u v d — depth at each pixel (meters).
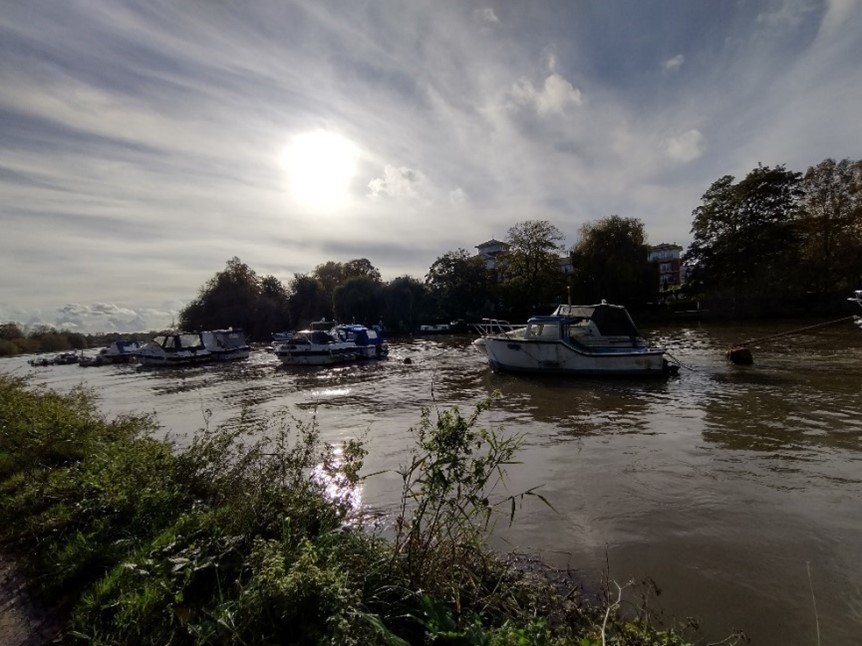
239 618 2.41
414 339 47.53
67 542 3.52
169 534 3.44
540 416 10.66
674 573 4.20
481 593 3.33
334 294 61.12
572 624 3.23
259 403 14.95
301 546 3.04
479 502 3.36
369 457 7.93
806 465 6.72
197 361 33.41
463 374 19.52
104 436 6.81
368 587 2.95
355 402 14.16
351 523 4.40
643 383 14.88
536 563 4.38
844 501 5.53
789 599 3.80
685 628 3.42
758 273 39.53
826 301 37.75
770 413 9.79
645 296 46.56
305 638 2.30
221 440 5.56
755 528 4.98
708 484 6.21
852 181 39.12
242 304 66.81
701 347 22.55
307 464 4.89
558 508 5.63
